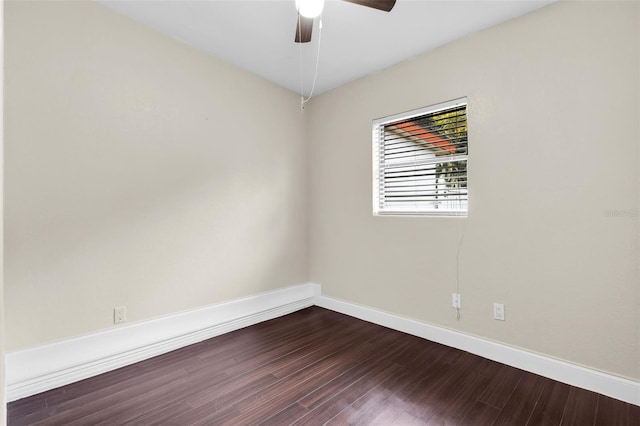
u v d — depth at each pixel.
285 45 2.58
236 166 2.94
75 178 2.05
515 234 2.17
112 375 2.06
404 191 2.86
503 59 2.20
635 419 1.65
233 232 2.92
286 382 1.99
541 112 2.05
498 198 2.24
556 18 1.99
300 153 3.56
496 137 2.25
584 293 1.92
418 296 2.70
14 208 1.85
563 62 1.97
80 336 2.07
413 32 2.34
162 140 2.45
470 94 2.37
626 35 1.77
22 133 1.87
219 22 2.30
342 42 2.49
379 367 2.18
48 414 1.68
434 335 2.58
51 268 1.97
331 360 2.27
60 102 2.00
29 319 1.90
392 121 2.91
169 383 1.97
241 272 2.98
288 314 3.28
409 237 2.75
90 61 2.11
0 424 0.73
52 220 1.97
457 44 2.44
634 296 1.77
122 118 2.25
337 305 3.35
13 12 1.84
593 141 1.88
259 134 3.13
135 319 2.31
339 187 3.32
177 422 1.63
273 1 2.08
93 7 2.12
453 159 2.52
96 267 2.14
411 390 1.91
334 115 3.36
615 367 1.82
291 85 3.31
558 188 2.00
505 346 2.21
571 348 1.96
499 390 1.90
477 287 2.36
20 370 1.84
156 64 2.41
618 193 1.81
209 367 2.17
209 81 2.73
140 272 2.34
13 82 1.84
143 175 2.35
